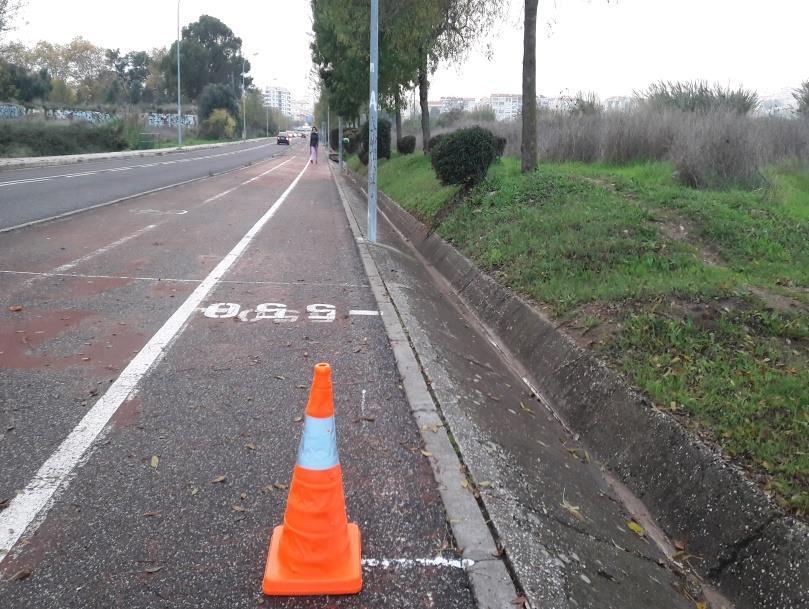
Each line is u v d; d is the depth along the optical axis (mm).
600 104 18750
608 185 11203
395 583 2645
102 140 46000
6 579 2557
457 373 5207
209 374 4762
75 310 6254
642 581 3137
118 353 5113
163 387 4480
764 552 3086
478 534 2967
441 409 4297
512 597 2570
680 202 9273
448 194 13805
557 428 4930
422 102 23828
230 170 33156
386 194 20281
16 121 40250
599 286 6488
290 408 4246
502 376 5828
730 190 10586
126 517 2990
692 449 3797
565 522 3389
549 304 6613
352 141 40219
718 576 3254
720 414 4020
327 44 24234
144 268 8312
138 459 3504
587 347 5371
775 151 13266
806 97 17344
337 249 10617
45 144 39656
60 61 85000
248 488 3277
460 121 33094
